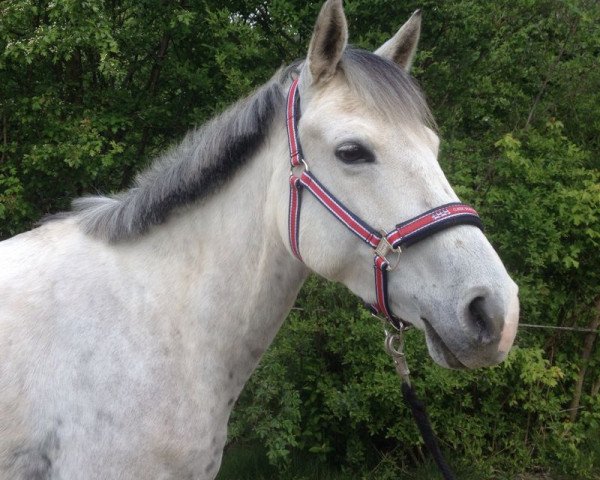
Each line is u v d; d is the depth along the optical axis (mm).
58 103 3980
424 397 3695
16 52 3588
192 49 4430
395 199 1489
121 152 4188
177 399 1652
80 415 1583
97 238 1771
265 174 1739
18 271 1700
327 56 1606
